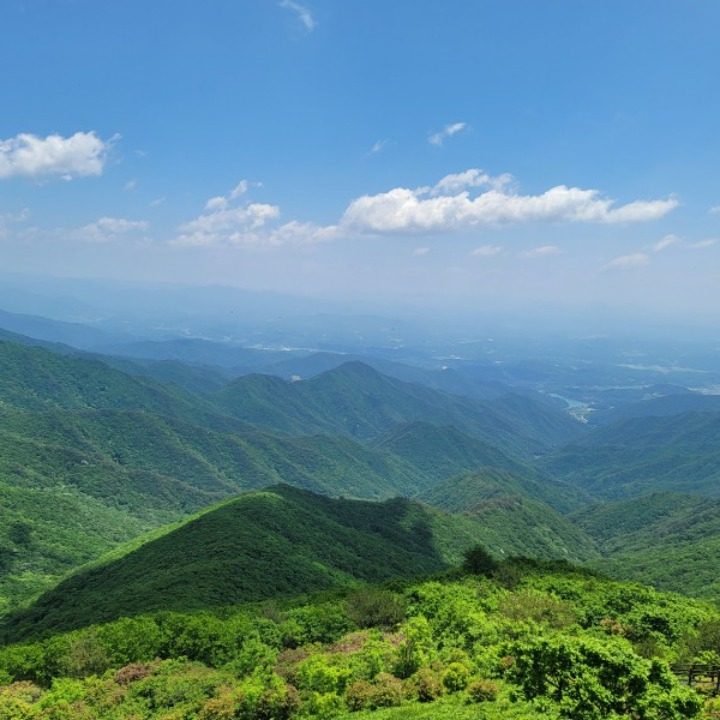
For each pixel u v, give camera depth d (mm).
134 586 91562
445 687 34906
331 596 70125
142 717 39219
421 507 190375
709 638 40281
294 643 53219
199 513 149250
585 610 56031
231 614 63031
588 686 25203
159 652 52062
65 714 39781
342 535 139250
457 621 50594
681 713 24281
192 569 93250
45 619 91000
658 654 38625
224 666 48281
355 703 34562
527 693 27672
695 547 167750
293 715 34719
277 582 93938
